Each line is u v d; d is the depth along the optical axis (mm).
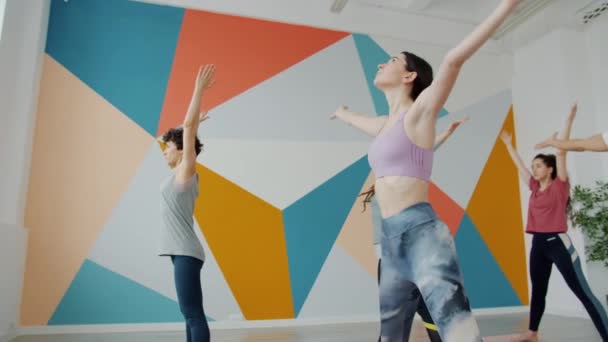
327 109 4234
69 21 3732
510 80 4988
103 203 3529
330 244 3969
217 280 3645
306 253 3896
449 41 4711
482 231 4469
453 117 4660
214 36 4062
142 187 3631
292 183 3988
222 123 3926
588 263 4059
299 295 3807
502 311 4340
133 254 3506
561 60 4441
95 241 3457
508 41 4895
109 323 3359
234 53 4086
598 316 2529
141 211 3590
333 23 4371
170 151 2047
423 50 4672
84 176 3527
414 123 1062
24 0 3400
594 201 4043
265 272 3768
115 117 3684
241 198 3838
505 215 4586
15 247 3070
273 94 4117
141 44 3867
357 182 4160
